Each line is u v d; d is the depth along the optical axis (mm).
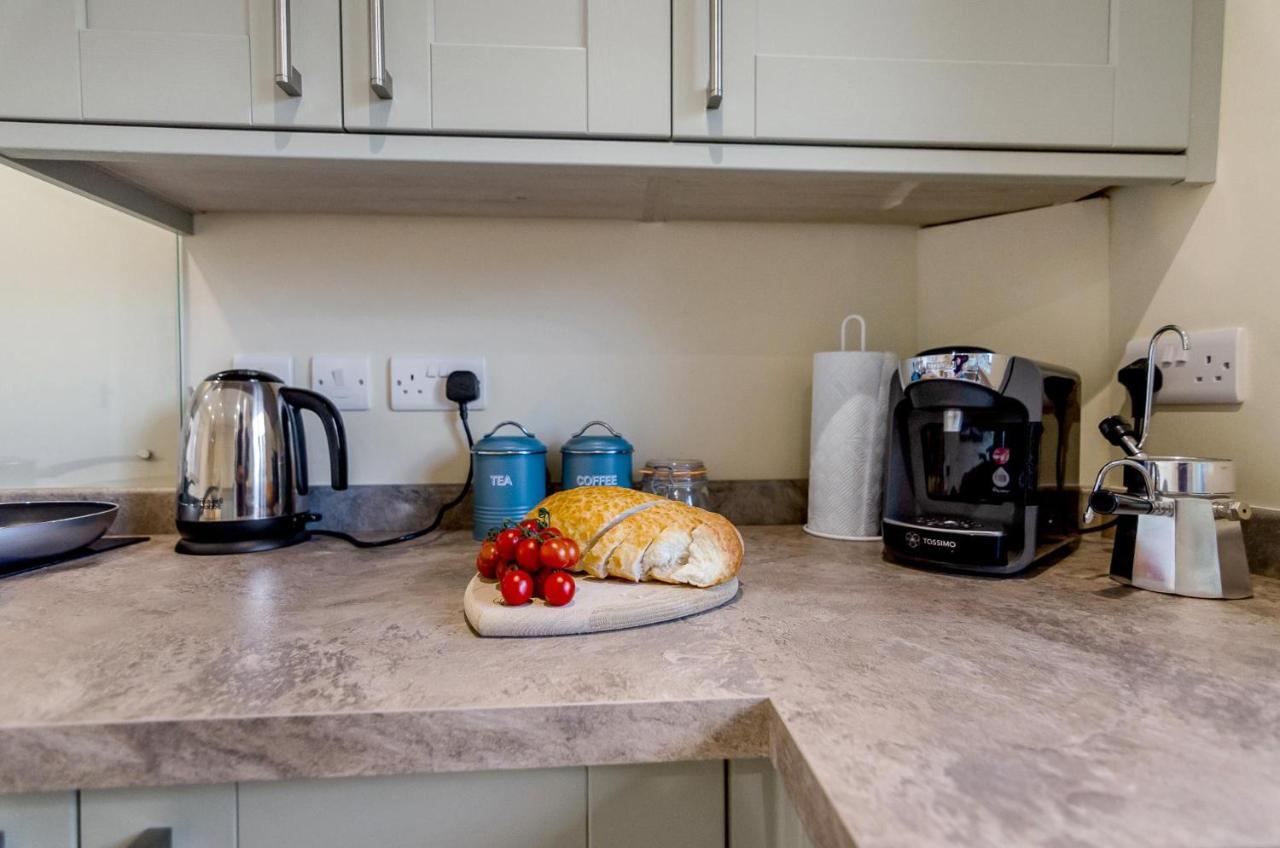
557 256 1092
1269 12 751
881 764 361
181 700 447
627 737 449
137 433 1036
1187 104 802
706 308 1112
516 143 750
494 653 534
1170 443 886
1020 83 782
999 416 820
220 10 718
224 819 454
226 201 982
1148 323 919
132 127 720
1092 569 813
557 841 472
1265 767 357
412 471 1081
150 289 1030
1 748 418
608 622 581
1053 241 1029
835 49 768
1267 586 728
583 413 1104
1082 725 406
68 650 535
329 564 841
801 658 521
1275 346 749
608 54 747
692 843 479
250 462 911
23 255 1015
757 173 800
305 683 475
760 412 1126
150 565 833
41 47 707
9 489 1013
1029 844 296
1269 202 753
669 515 693
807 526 1058
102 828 448
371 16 701
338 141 736
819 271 1125
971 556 768
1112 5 789
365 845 460
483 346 1085
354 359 1062
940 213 1067
